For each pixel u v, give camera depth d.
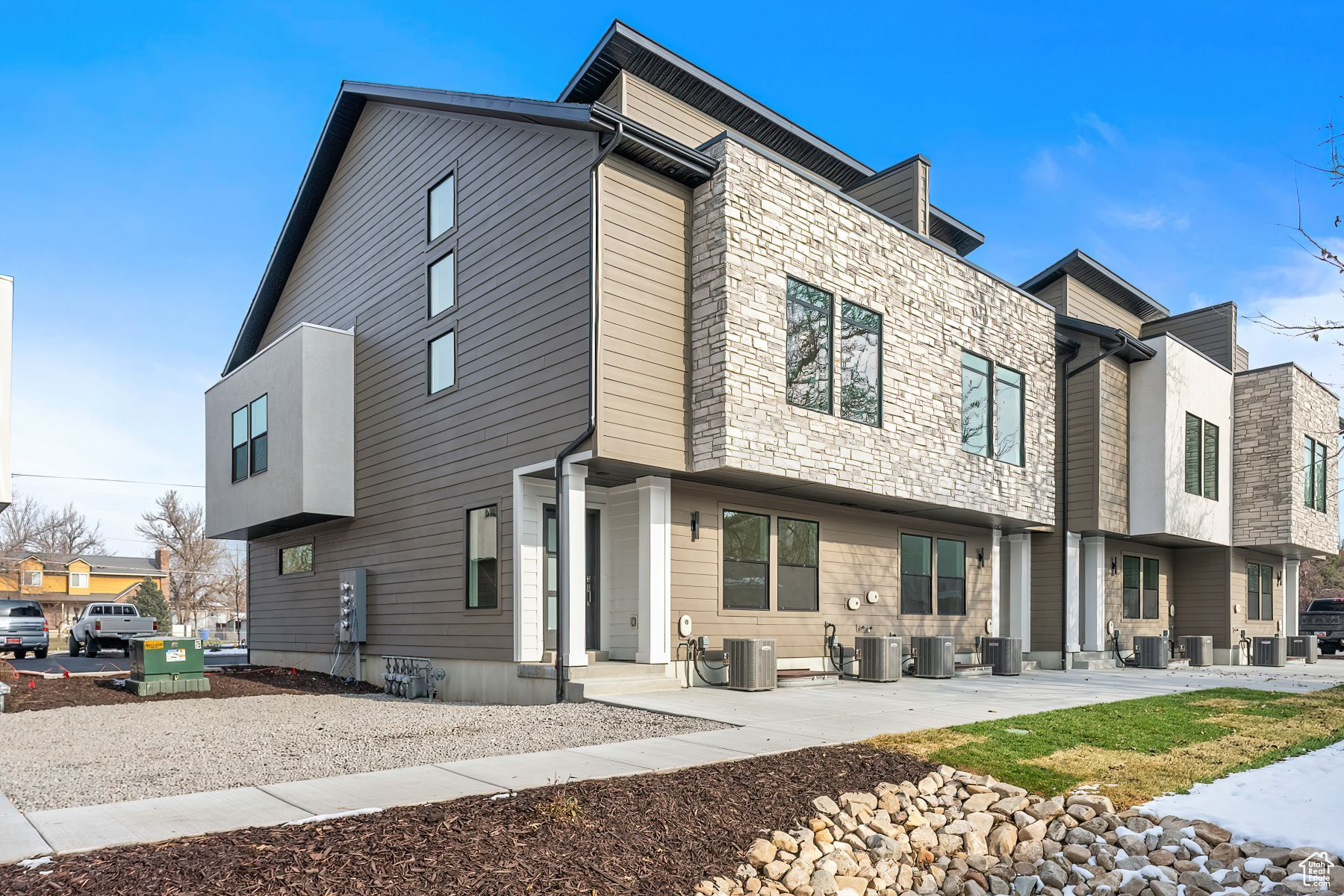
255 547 20.52
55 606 53.16
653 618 11.69
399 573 14.64
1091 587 18.78
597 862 4.79
